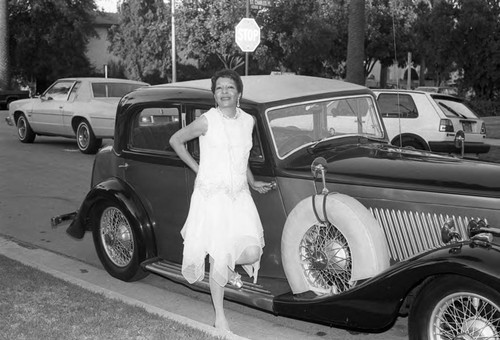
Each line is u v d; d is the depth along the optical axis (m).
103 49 54.28
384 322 3.93
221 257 4.21
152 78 45.19
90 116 14.26
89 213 6.03
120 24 46.34
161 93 5.44
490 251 3.49
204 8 36.97
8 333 4.07
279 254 4.79
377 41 38.25
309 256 4.43
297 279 4.42
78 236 6.15
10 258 6.19
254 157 4.80
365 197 4.42
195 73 44.25
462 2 26.27
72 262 6.62
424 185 4.21
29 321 4.30
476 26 25.97
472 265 3.43
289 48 35.22
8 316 4.40
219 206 4.23
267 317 5.11
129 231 5.75
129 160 5.69
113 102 14.45
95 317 4.39
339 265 4.31
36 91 44.28
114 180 5.81
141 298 5.52
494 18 26.06
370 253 4.04
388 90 12.10
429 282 3.73
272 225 4.79
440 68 29.41
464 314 3.61
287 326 4.91
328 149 5.02
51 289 5.05
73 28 41.66
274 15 34.53
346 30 36.59
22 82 43.66
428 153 5.03
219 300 4.42
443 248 3.69
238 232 4.26
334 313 4.11
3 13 35.09
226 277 4.27
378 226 4.17
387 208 4.35
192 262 4.31
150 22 44.41
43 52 41.25
